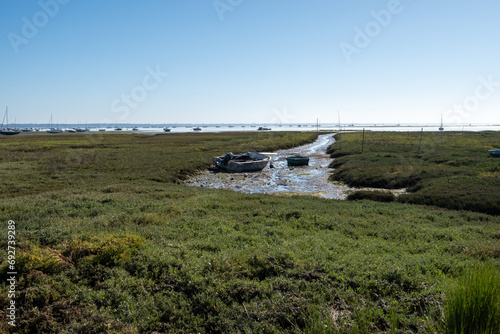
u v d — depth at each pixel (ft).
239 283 21.38
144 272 23.08
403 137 223.10
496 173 78.64
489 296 13.71
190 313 18.85
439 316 16.10
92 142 198.08
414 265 24.94
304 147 206.49
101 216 40.42
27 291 19.20
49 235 30.12
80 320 17.40
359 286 21.61
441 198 56.70
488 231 36.63
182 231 35.04
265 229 36.52
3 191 62.54
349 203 56.18
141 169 97.19
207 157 129.80
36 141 202.49
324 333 15.06
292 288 20.90
